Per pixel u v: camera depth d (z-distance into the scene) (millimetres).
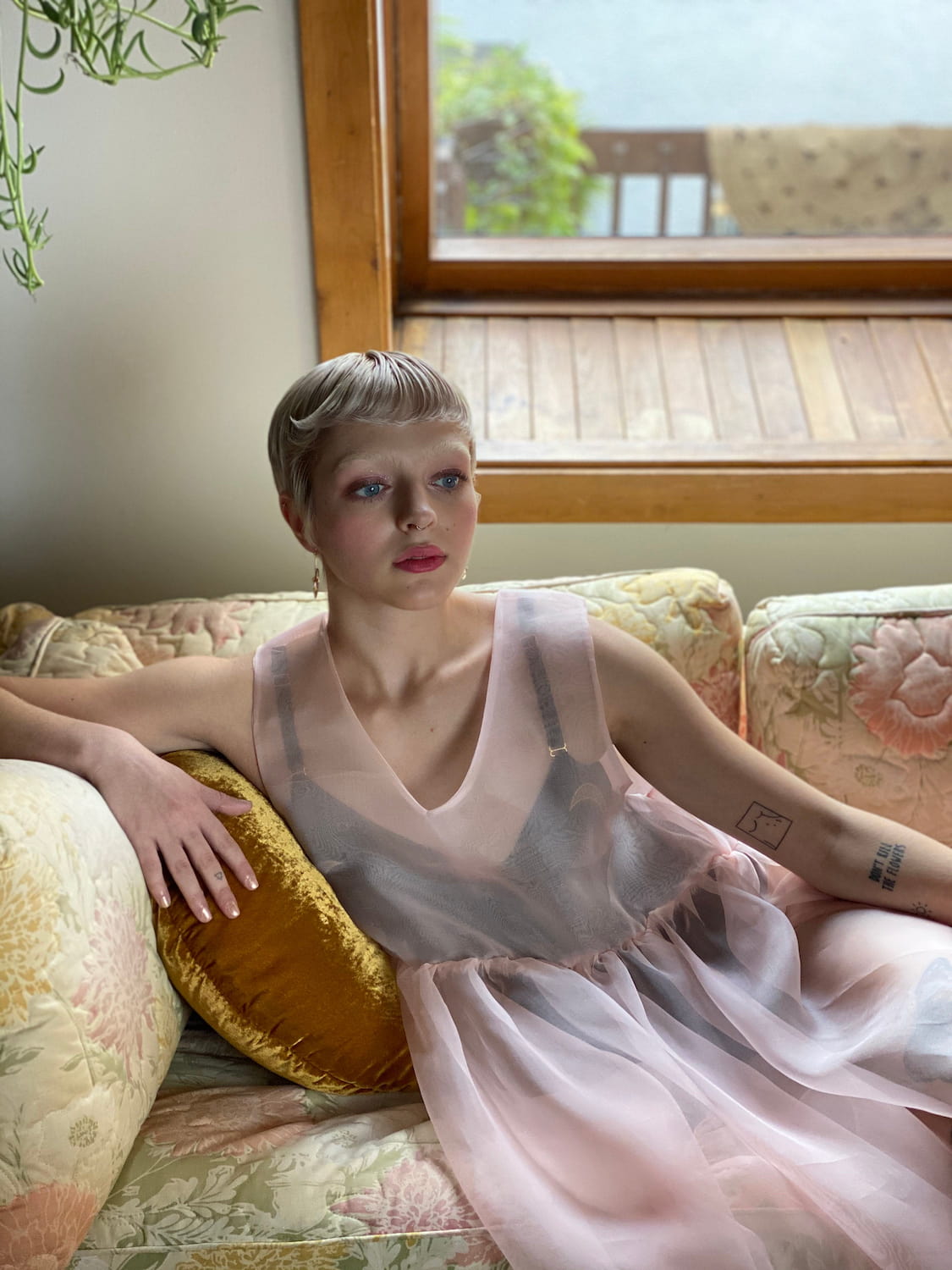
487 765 1165
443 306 1972
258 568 1771
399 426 1062
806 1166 952
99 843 1027
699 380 1870
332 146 1472
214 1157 1003
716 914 1201
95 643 1364
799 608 1418
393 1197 962
